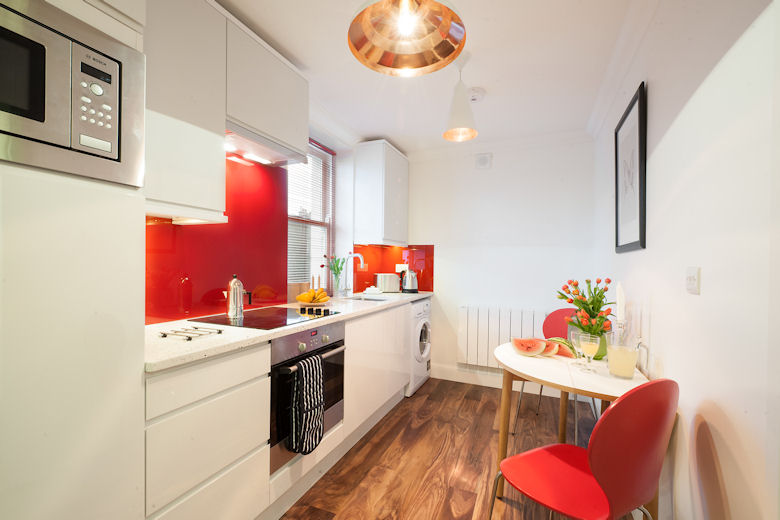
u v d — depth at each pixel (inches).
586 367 67.1
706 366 41.8
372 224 133.3
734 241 35.9
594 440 37.4
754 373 32.2
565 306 134.1
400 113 114.9
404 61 55.3
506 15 68.7
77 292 37.2
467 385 143.7
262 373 61.4
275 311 90.0
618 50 78.6
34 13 33.5
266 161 92.5
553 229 135.6
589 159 130.6
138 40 43.4
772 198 29.9
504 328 139.3
